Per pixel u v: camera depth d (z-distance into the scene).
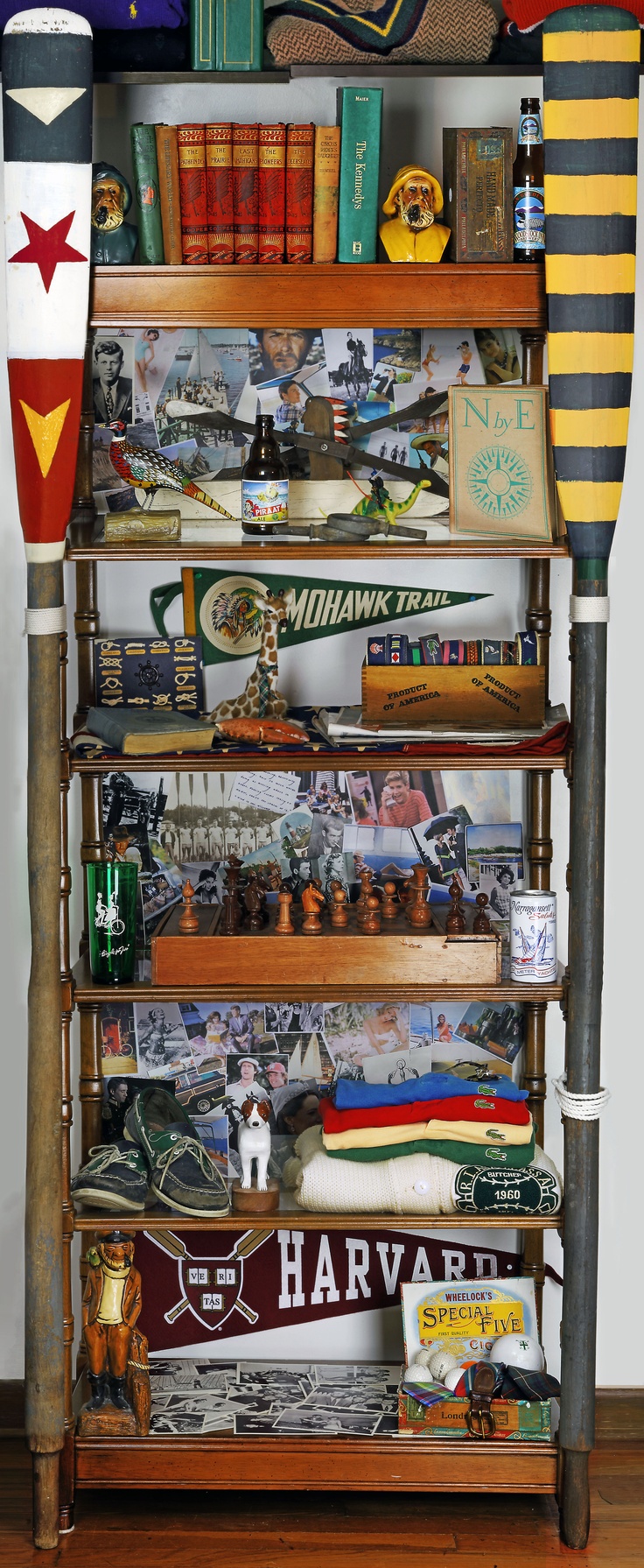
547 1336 3.20
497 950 2.78
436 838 3.11
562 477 2.61
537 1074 3.10
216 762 2.70
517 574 3.07
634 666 3.10
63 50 2.48
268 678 3.06
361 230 2.62
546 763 2.72
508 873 3.12
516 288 2.62
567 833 3.14
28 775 2.66
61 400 2.58
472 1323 2.88
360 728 2.80
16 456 2.62
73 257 2.55
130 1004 3.12
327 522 2.81
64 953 2.82
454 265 2.61
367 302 2.62
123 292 2.62
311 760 2.70
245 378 2.98
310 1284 3.17
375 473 2.98
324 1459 2.77
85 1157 3.05
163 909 3.11
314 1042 3.14
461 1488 2.77
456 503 2.79
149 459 2.83
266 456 2.81
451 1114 2.85
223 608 3.05
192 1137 2.90
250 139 2.58
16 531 3.05
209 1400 2.94
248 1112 2.88
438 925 2.89
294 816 3.09
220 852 3.10
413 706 2.87
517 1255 3.18
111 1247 2.78
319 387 2.99
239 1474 2.77
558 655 3.10
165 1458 2.77
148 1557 2.70
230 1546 2.74
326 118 2.94
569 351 2.57
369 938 2.79
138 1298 2.80
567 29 2.48
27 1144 2.71
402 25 2.64
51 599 2.64
